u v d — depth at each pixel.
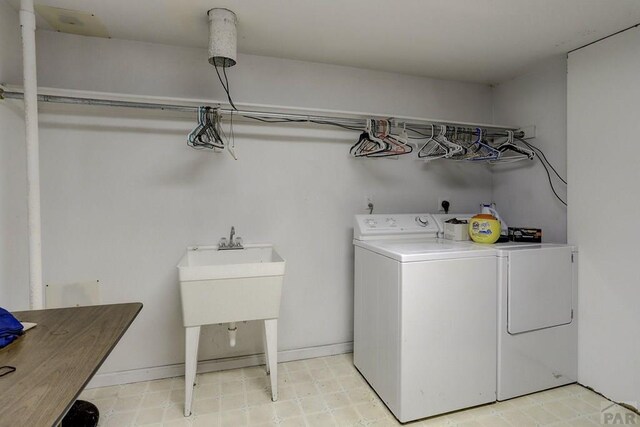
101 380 2.07
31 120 1.58
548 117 2.36
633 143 1.81
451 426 1.72
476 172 2.81
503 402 1.92
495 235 2.13
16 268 1.82
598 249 1.97
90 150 2.03
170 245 2.17
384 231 2.29
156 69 2.10
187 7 1.68
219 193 2.24
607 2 1.60
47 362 0.93
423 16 1.75
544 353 2.00
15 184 1.80
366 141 2.26
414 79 2.64
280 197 2.37
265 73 2.30
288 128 2.37
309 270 2.45
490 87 2.82
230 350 2.30
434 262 1.77
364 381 2.15
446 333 1.79
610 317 1.92
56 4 1.65
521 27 1.86
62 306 2.00
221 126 2.22
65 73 1.97
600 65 1.97
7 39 1.71
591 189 2.01
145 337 2.14
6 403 0.74
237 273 1.78
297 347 2.45
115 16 1.77
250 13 1.73
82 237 2.03
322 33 1.95
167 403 1.90
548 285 1.99
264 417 1.78
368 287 2.10
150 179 2.12
